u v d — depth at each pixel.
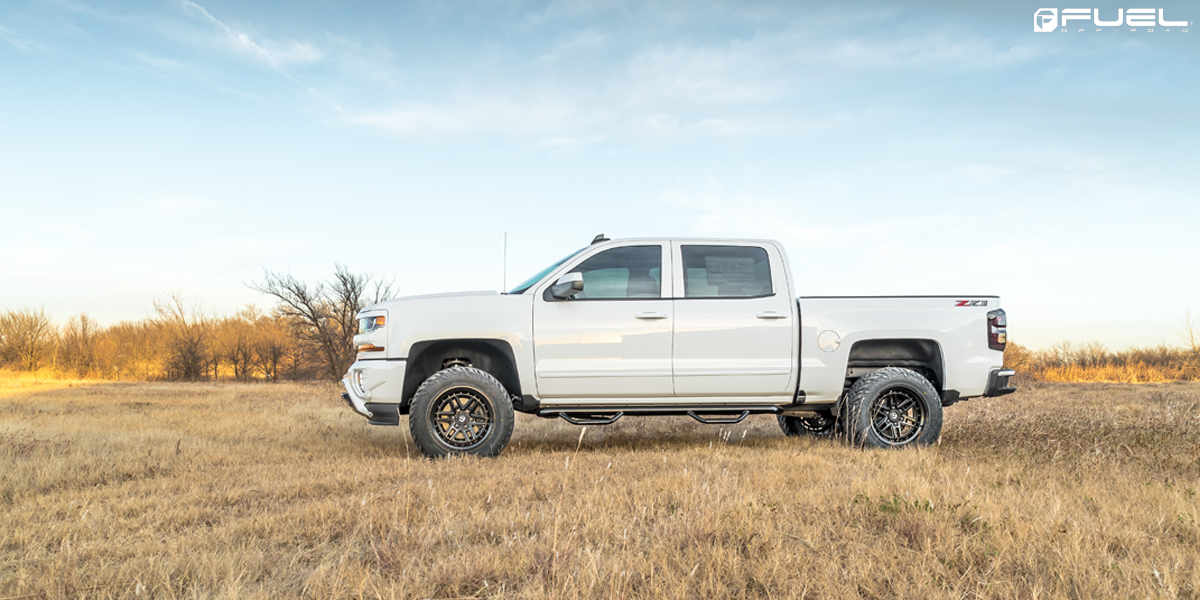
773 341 6.50
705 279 6.59
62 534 3.58
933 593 2.58
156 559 3.07
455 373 6.17
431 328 6.30
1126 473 4.82
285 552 3.29
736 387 6.49
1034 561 2.88
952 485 4.18
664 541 3.16
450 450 6.10
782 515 3.61
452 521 3.59
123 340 41.41
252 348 41.41
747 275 6.66
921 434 6.60
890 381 6.59
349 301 33.66
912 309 6.74
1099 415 8.27
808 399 6.63
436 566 2.88
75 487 4.95
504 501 4.11
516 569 2.86
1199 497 3.94
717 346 6.45
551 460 5.74
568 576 2.65
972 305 6.84
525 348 6.34
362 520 3.64
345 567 2.93
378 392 6.24
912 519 3.38
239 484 4.93
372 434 8.14
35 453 6.03
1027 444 6.06
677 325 6.43
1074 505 3.78
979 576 2.77
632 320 6.40
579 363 6.35
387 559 3.03
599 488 4.36
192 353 40.12
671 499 4.02
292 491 4.57
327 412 10.94
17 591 2.74
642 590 2.63
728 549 2.97
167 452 6.33
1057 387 16.91
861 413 6.54
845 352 6.59
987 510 3.56
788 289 6.63
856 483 4.28
